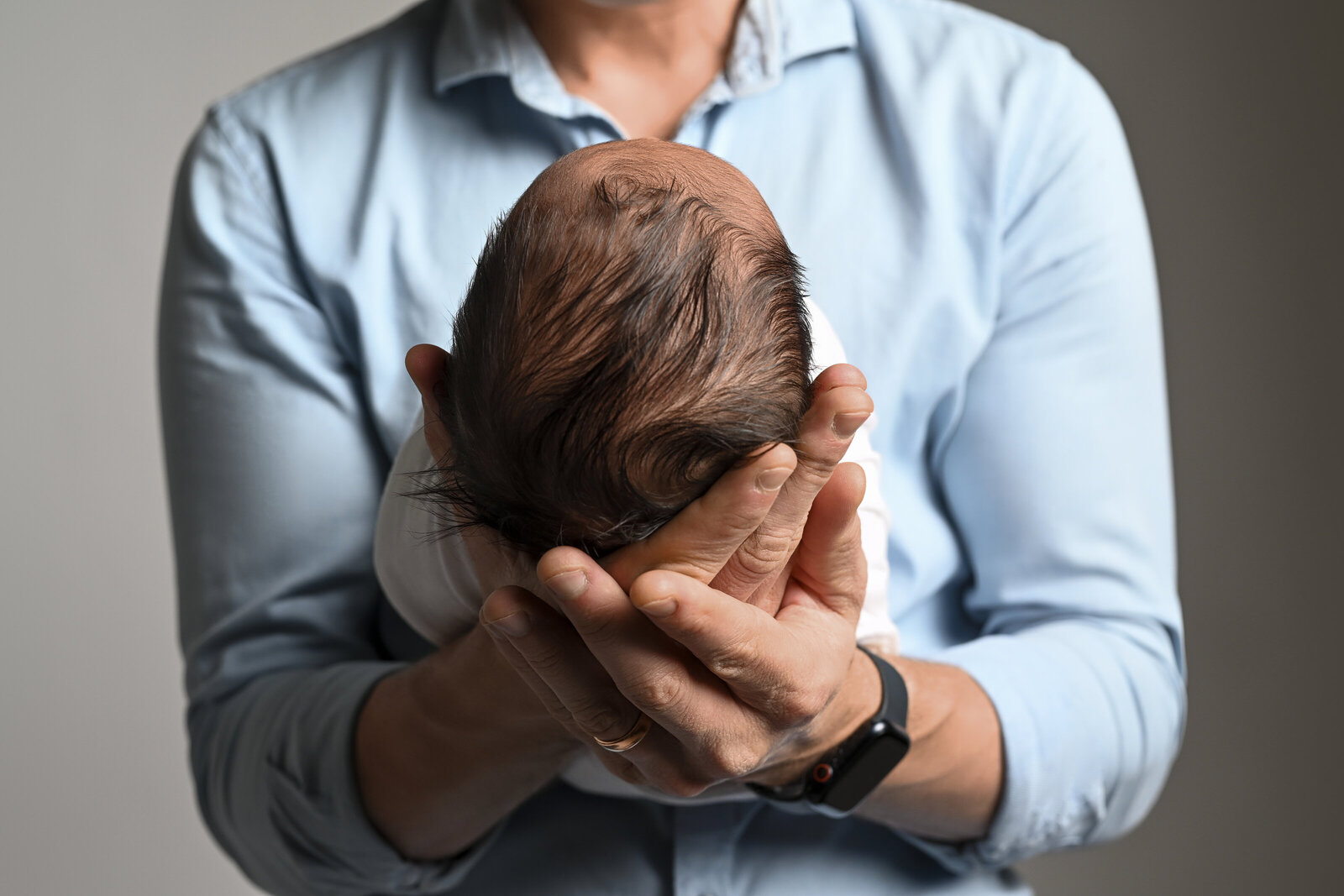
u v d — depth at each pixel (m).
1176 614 0.90
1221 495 1.63
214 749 0.89
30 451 1.75
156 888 1.81
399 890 0.84
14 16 1.71
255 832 0.86
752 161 0.90
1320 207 1.51
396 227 0.89
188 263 0.91
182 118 1.77
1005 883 0.90
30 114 1.72
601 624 0.53
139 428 1.79
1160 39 1.63
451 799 0.77
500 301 0.58
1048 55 0.91
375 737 0.78
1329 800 1.55
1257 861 1.61
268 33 1.79
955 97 0.89
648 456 0.54
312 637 0.90
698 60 0.90
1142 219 0.92
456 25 0.91
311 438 0.88
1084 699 0.82
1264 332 1.57
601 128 0.89
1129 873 1.71
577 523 0.56
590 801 0.84
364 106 0.92
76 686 1.78
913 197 0.88
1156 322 0.91
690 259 0.56
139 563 1.80
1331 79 1.49
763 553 0.56
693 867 0.82
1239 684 1.62
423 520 0.68
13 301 1.74
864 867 0.84
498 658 0.67
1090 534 0.87
